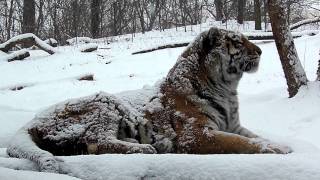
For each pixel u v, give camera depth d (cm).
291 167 346
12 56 2023
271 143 502
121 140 524
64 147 513
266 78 1273
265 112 877
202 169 362
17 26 3950
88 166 396
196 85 561
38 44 2136
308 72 1276
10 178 361
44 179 354
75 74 1631
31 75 1677
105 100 531
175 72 574
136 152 475
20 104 1197
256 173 348
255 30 2791
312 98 887
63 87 1410
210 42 579
